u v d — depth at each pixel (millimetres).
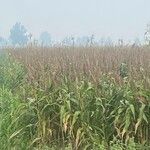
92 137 8508
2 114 10109
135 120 8484
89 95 8969
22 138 9164
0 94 12039
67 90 9188
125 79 9367
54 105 9125
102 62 11414
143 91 8523
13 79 14477
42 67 10938
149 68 9680
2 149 9031
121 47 20547
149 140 8578
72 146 8867
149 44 19750
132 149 7840
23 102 9633
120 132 8633
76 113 8555
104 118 8742
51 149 8828
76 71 9961
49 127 9086
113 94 8883
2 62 20234
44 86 9516
